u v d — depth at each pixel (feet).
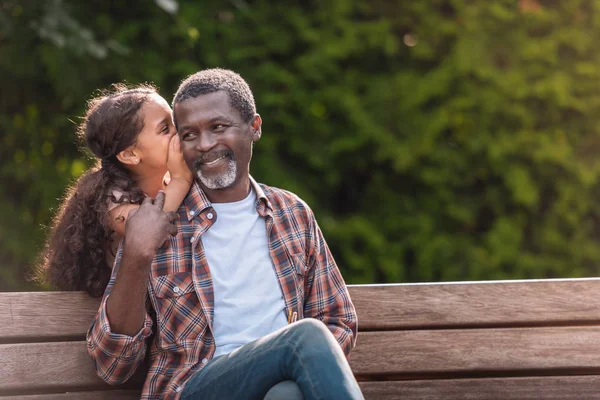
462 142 28.91
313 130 28.32
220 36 27.99
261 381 10.54
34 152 28.32
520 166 28.63
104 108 12.13
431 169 28.71
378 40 28.35
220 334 11.56
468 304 13.29
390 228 29.01
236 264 11.77
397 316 13.19
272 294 11.80
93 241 12.00
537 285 13.38
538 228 29.14
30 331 12.19
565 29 28.68
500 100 28.37
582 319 13.37
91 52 24.76
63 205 12.71
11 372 12.07
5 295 12.17
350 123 28.35
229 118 11.64
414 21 29.19
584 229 29.27
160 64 27.32
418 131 28.40
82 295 12.34
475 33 28.45
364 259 28.30
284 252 12.00
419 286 13.25
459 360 13.25
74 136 27.66
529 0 28.78
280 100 27.48
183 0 27.94
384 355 13.15
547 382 13.34
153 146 12.12
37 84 27.89
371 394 13.11
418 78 28.71
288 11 28.45
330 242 28.32
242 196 12.12
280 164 28.25
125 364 11.14
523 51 28.37
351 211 29.58
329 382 10.03
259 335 11.56
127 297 10.80
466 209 28.89
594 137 28.94
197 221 11.82
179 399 11.15
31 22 24.54
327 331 10.51
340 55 27.96
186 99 11.64
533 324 13.44
